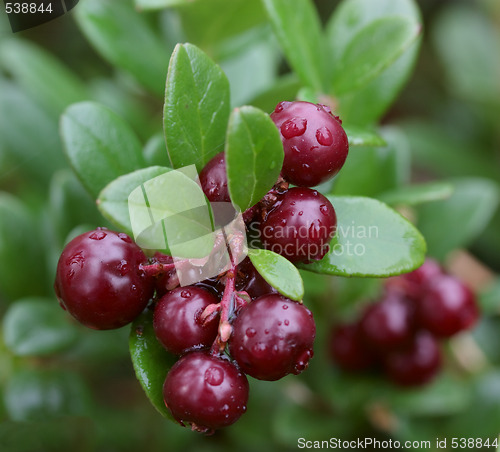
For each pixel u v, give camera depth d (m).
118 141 0.19
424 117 0.36
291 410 0.23
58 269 0.17
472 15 0.36
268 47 0.23
